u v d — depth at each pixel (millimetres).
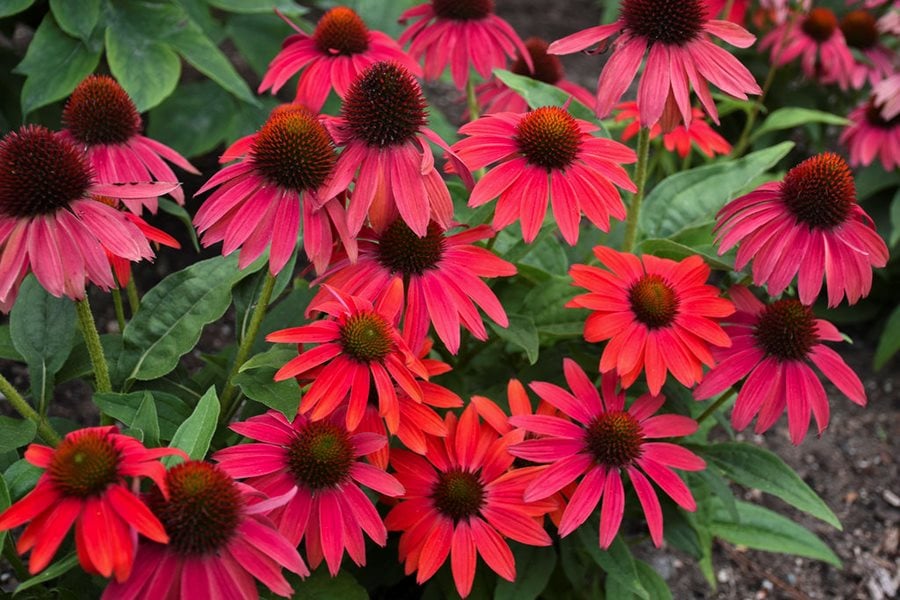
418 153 469
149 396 439
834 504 773
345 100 481
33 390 494
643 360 504
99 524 358
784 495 529
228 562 383
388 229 491
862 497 780
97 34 720
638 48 511
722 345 499
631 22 514
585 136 531
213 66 735
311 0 1007
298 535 441
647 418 516
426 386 493
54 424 520
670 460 501
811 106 964
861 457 811
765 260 497
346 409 477
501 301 575
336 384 450
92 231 425
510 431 506
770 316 514
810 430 836
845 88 873
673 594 703
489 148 505
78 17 706
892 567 732
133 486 370
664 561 725
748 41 517
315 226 456
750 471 541
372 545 550
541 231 551
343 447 453
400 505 489
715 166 639
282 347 504
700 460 503
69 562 385
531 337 524
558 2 1435
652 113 503
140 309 514
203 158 953
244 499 400
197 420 433
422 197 464
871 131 837
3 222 419
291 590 386
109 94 530
